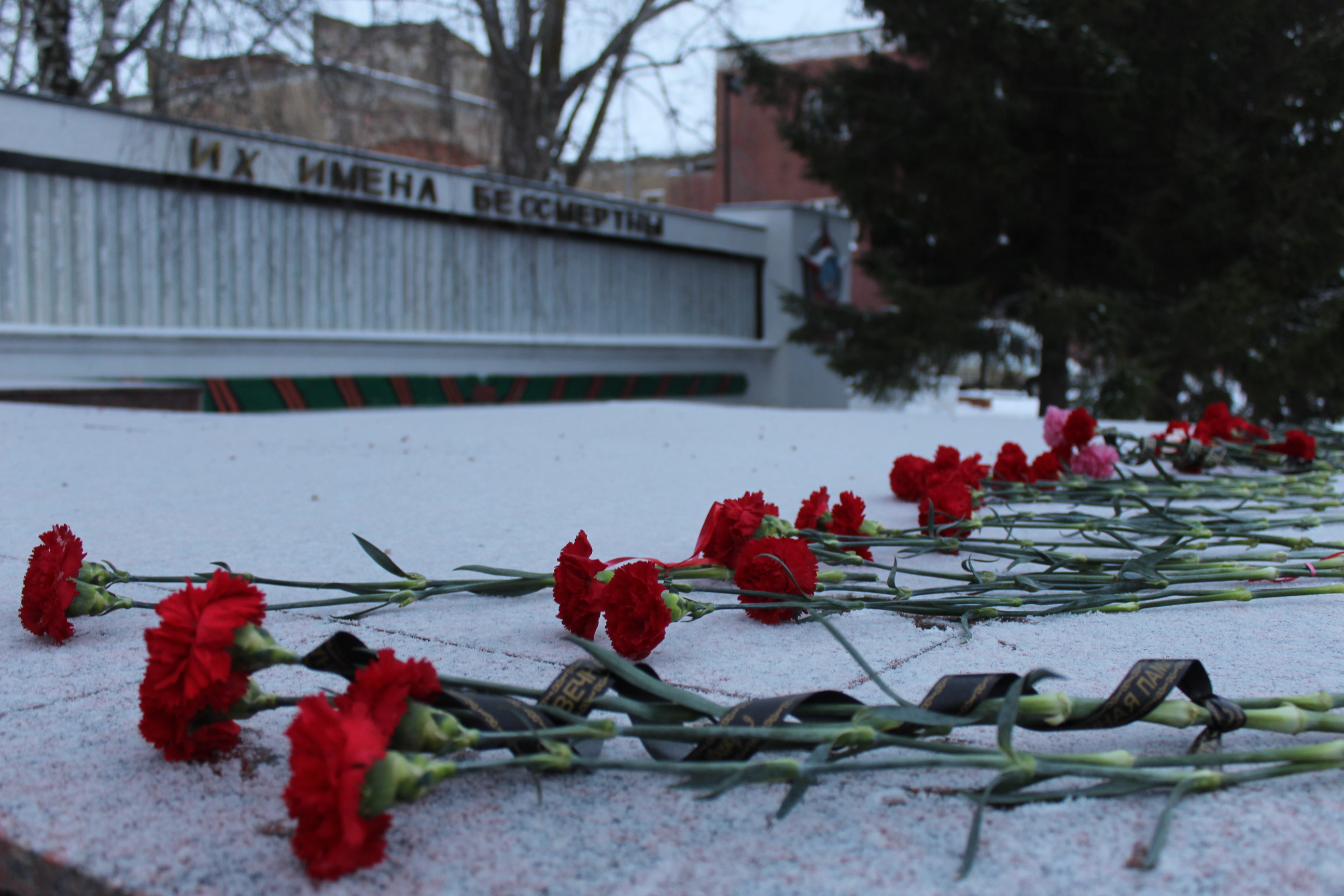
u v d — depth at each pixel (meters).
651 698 1.31
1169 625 2.05
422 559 2.72
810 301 18.61
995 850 1.06
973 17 14.43
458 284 16.52
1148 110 14.71
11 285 11.62
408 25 15.99
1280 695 1.42
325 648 1.19
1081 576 2.22
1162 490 3.79
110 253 12.40
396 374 15.63
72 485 4.17
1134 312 15.37
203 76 13.90
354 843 0.91
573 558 1.88
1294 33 14.70
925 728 1.26
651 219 19.91
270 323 14.02
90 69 14.38
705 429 7.94
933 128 16.05
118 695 1.59
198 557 2.72
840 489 4.25
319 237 14.56
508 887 0.99
